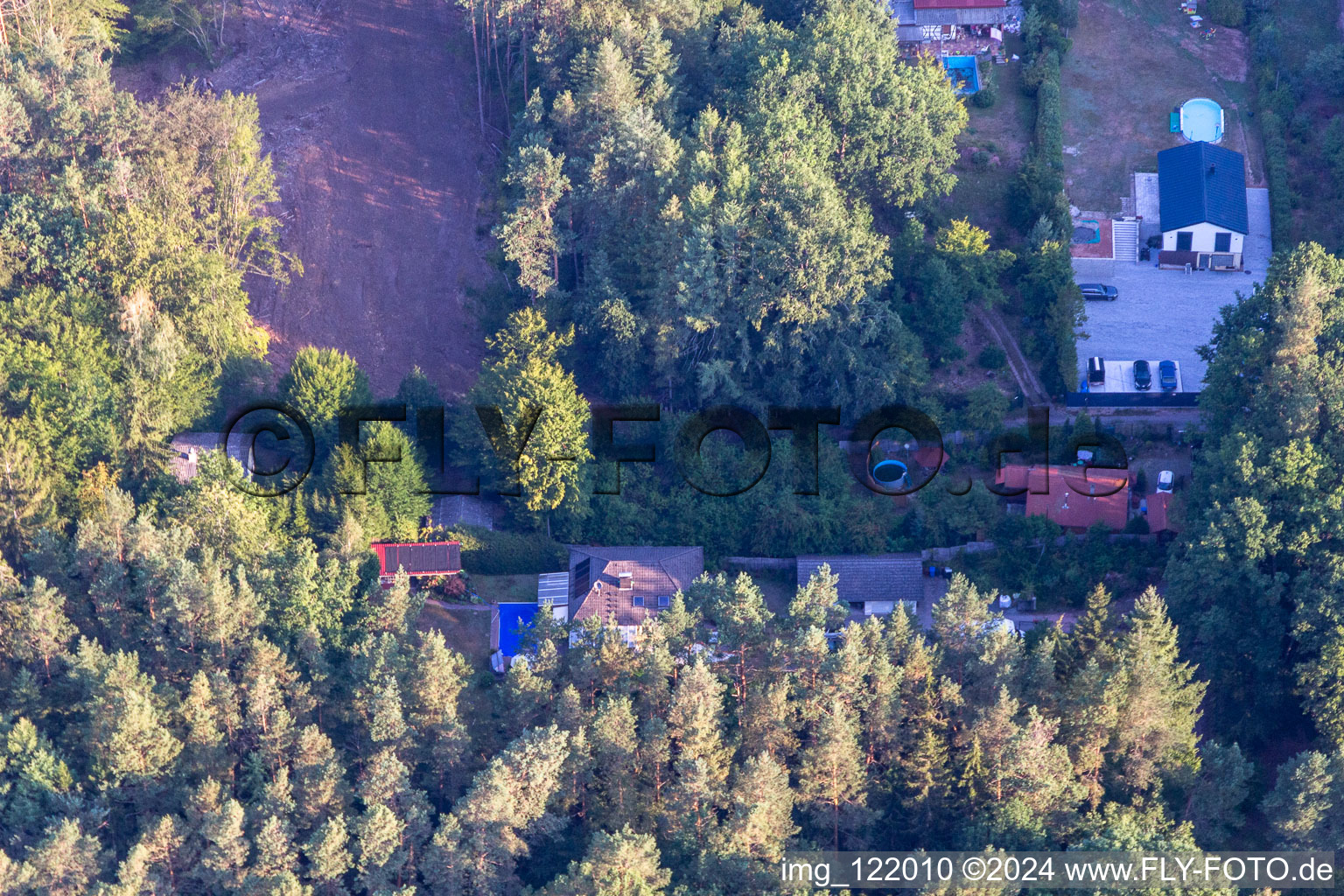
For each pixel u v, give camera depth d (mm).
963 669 98562
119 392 112188
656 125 123938
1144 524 118250
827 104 130750
